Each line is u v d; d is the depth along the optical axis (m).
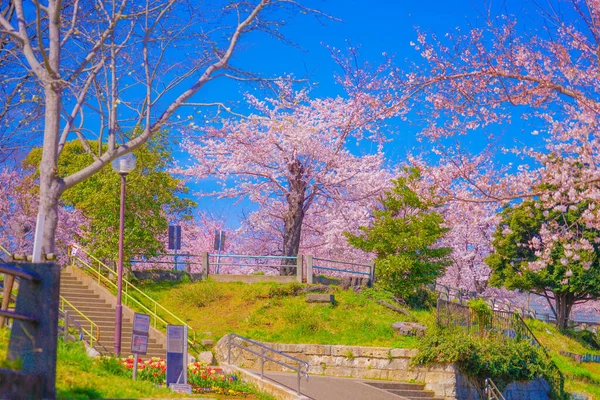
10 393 8.08
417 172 30.12
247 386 19.61
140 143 18.33
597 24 16.61
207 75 18.88
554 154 20.03
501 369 24.80
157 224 31.31
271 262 39.56
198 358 23.77
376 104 18.09
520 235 45.72
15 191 35.69
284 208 38.25
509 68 17.95
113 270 30.22
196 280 31.20
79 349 12.89
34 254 13.66
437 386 22.88
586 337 47.44
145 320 15.18
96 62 19.80
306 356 24.62
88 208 31.73
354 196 36.72
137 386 11.12
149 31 18.33
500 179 21.50
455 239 46.00
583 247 20.36
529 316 42.00
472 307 26.64
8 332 11.07
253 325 26.75
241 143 34.47
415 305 31.00
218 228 44.28
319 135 34.47
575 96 17.11
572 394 29.45
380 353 24.00
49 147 16.86
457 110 18.30
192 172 36.12
